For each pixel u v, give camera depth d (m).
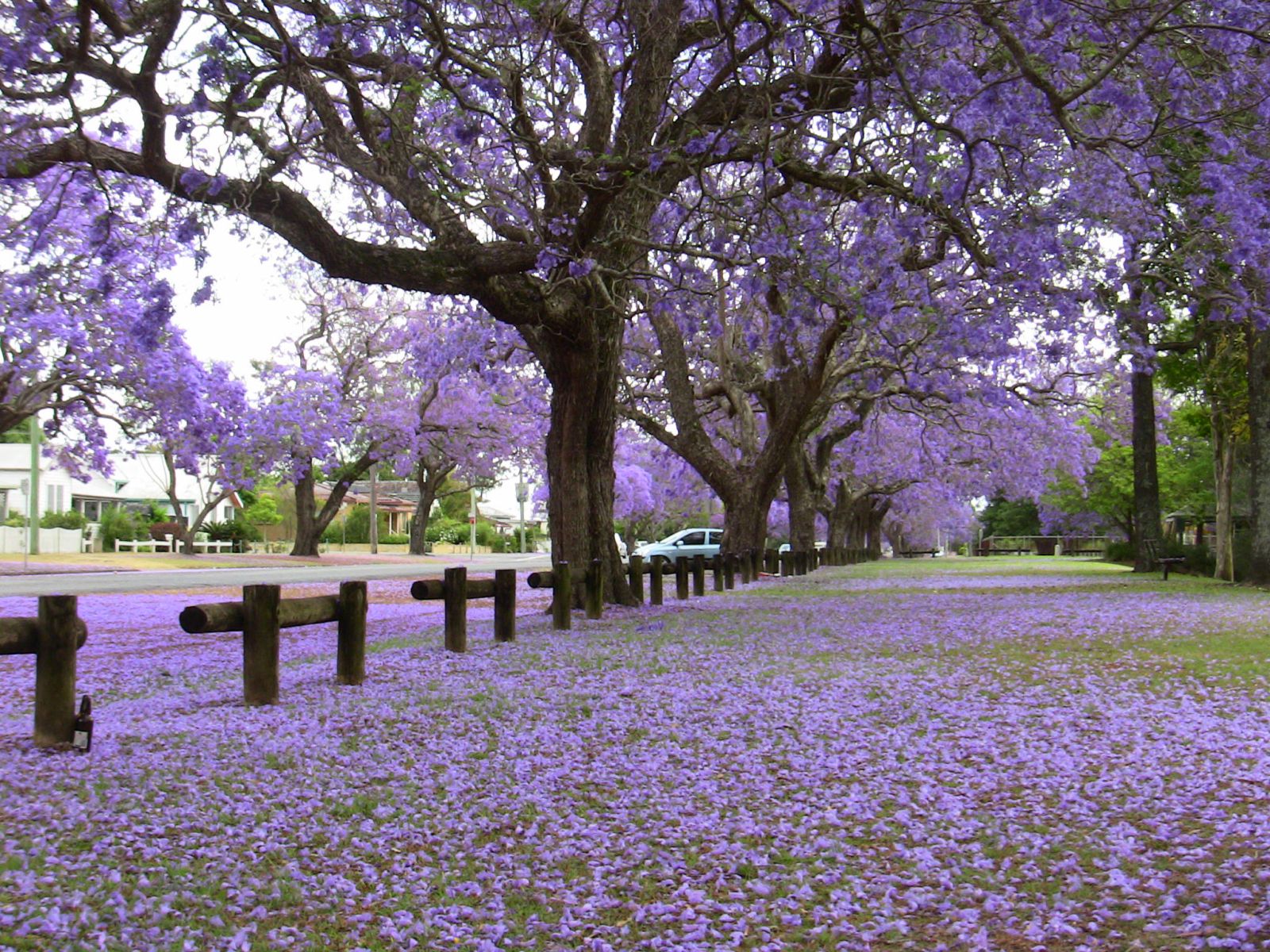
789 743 6.76
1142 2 9.45
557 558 16.33
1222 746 6.52
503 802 5.42
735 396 29.00
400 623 15.84
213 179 9.06
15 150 9.90
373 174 11.87
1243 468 29.92
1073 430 38.34
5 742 6.78
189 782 5.71
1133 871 4.30
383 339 41.31
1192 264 12.05
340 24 9.05
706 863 4.50
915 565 46.38
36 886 4.05
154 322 9.64
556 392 16.03
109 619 16.89
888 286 12.21
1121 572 34.09
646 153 10.59
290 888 4.15
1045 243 11.20
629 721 7.42
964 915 3.83
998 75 10.84
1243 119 10.58
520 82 9.95
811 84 12.29
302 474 41.47
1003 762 6.18
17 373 24.77
